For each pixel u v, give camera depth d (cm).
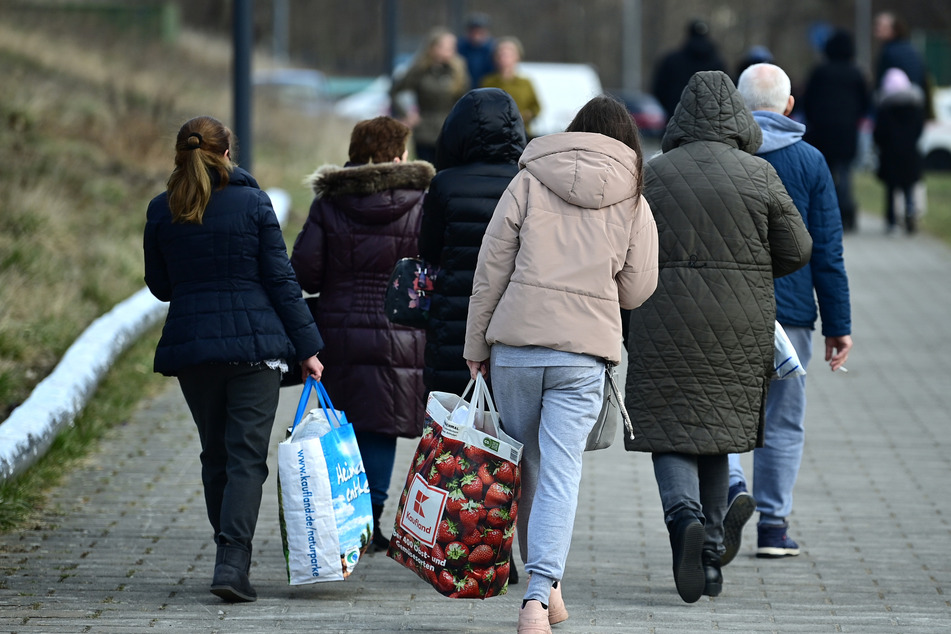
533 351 1595
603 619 1738
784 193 1830
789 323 2012
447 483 1631
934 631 1706
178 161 1762
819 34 11400
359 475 1806
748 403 1817
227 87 9062
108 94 6316
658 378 1805
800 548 2122
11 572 1867
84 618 1680
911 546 2134
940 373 3494
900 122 6122
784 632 1691
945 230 6347
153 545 2017
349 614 1734
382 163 1988
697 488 1794
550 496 1594
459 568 1628
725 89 1858
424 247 1858
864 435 2872
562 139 1619
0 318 3038
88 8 11688
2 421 2514
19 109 5134
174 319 1761
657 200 1822
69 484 2322
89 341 2988
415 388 2008
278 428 2823
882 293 4675
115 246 3959
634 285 1638
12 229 3759
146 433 2681
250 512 1769
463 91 4941
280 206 5056
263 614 1720
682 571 1722
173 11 12375
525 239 1598
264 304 1775
